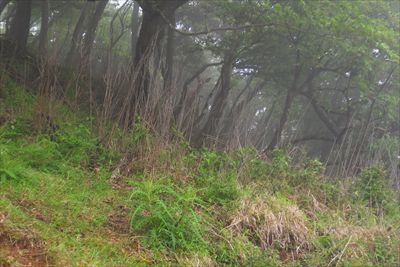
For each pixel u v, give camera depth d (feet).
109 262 13.64
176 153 22.89
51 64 27.02
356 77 42.27
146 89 27.30
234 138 25.09
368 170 25.94
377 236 19.53
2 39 37.17
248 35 40.14
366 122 40.42
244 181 22.39
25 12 42.50
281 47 42.75
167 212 15.79
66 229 14.51
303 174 24.34
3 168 16.74
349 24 34.94
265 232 18.30
